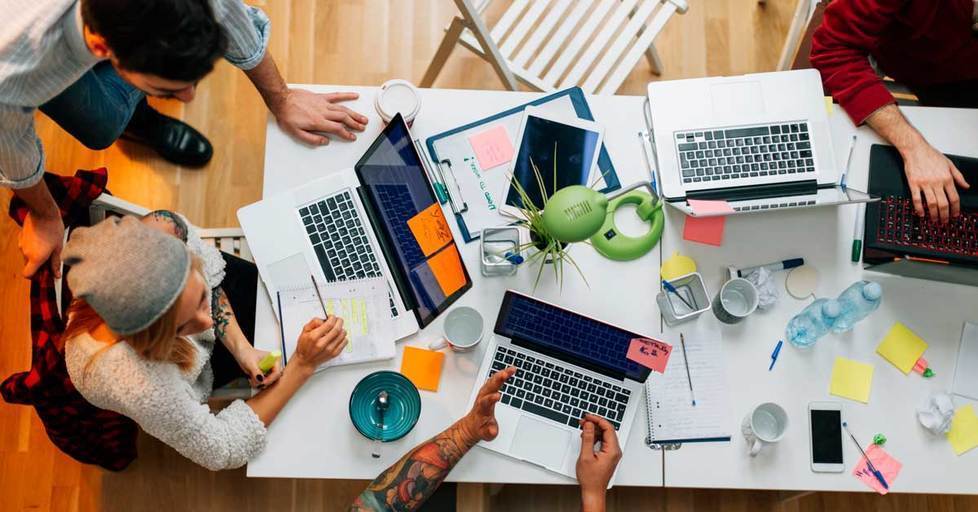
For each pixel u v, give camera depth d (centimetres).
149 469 221
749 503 224
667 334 162
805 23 226
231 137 244
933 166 168
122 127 194
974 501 225
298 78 252
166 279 116
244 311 182
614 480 156
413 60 255
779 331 164
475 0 211
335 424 156
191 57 115
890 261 164
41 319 143
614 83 207
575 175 169
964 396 163
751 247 168
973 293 169
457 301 163
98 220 163
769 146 168
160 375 137
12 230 232
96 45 121
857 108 176
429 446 149
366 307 160
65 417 163
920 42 192
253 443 152
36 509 218
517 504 218
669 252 167
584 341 156
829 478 158
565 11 230
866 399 161
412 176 167
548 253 161
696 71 259
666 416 158
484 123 172
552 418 157
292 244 163
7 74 125
